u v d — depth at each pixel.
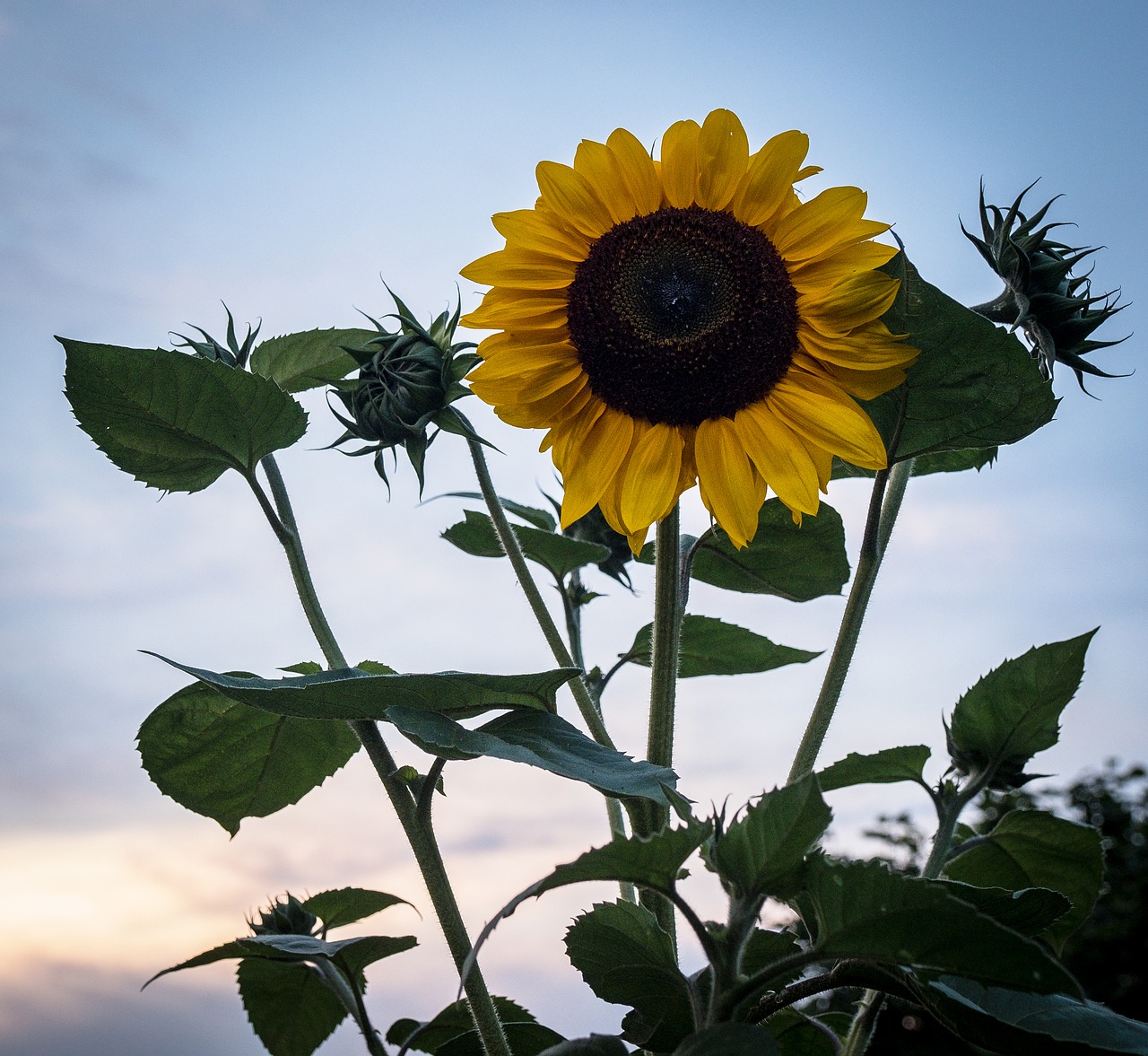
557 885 0.45
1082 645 0.65
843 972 0.50
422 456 0.67
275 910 0.69
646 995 0.52
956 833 0.75
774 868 0.45
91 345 0.62
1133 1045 0.45
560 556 0.81
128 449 0.65
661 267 0.62
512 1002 0.66
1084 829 0.66
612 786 0.51
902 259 0.60
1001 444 0.63
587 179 0.63
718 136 0.62
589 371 0.63
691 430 0.62
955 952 0.42
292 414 0.65
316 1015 0.73
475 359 0.68
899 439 0.64
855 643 0.62
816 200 0.62
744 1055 0.42
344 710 0.56
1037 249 0.69
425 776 0.58
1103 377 0.69
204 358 0.63
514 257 0.63
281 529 0.65
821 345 0.61
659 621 0.60
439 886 0.57
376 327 0.73
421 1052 0.69
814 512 0.59
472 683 0.55
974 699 0.67
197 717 0.69
